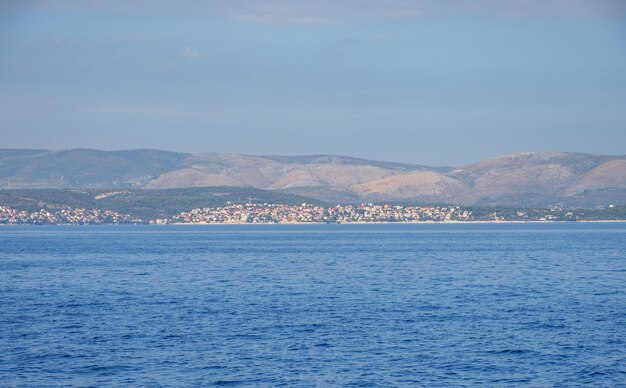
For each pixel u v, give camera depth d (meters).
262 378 52.31
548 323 71.50
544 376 52.88
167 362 56.38
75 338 64.88
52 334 66.69
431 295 93.69
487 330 68.06
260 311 79.88
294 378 52.28
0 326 70.75
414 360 56.94
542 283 108.56
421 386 50.66
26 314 78.12
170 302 87.44
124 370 54.25
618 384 51.16
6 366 55.19
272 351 59.81
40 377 52.50
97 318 75.31
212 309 81.44
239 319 74.44
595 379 52.22
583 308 81.38
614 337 64.81
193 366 55.25
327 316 76.25
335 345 61.94
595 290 98.88
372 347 61.19
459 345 61.84
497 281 111.94
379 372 53.75
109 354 58.84
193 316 76.44
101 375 52.97
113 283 110.69
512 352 59.34
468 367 55.06
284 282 111.69
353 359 57.31
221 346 61.59
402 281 112.50
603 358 57.47
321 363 56.12
